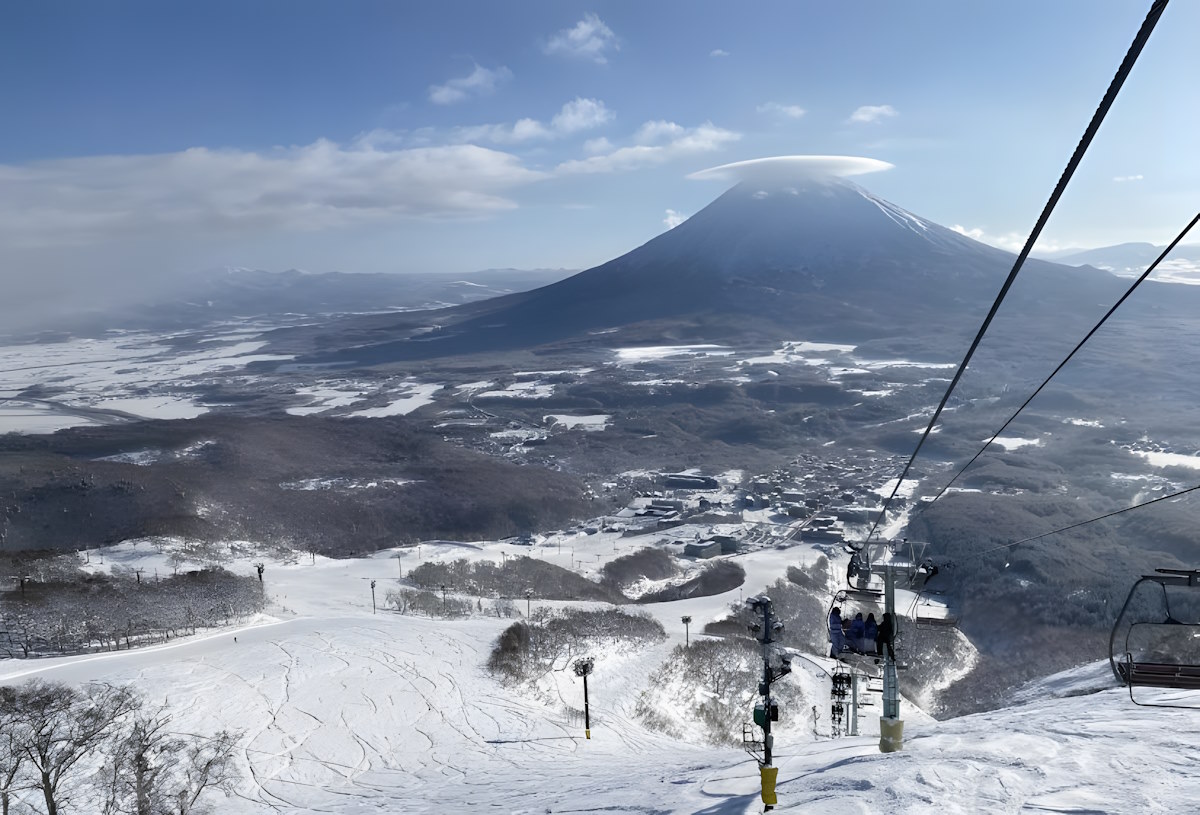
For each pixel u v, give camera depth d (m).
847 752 29.56
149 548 163.25
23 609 111.69
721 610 132.12
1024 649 117.38
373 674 81.69
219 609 117.00
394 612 122.19
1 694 65.06
